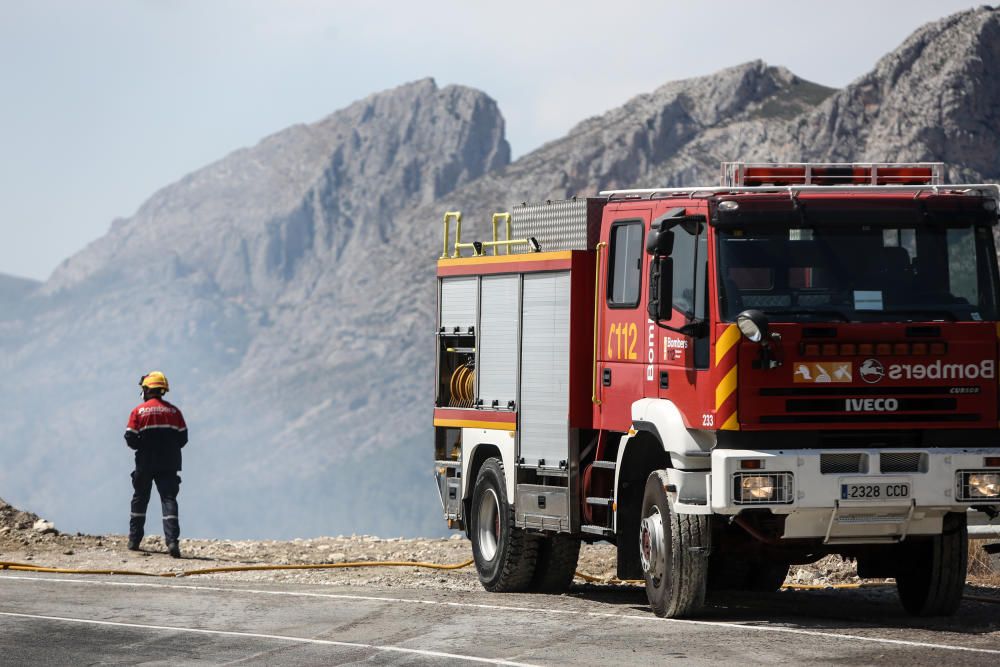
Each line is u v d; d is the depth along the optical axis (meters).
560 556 28.52
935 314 21.66
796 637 20.56
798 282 21.72
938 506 21.20
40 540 37.06
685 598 22.52
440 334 32.22
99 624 23.33
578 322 26.47
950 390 21.47
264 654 20.19
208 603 26.09
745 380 21.03
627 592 29.64
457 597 27.14
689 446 22.00
